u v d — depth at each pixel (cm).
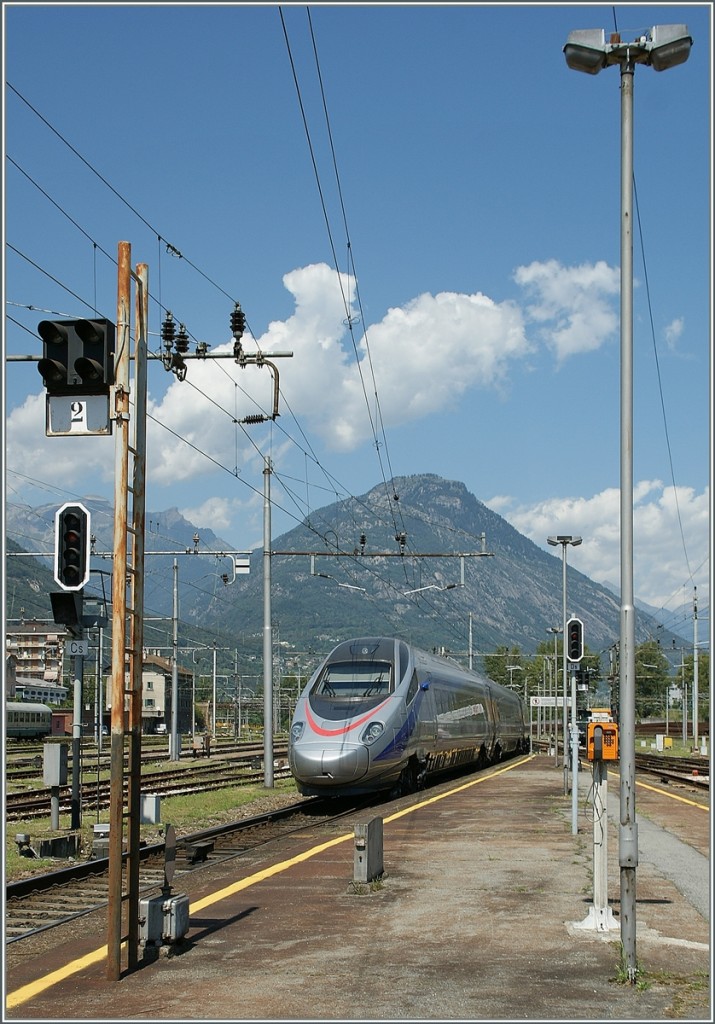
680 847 1752
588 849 1698
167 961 980
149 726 10506
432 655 3675
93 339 962
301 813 2672
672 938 1059
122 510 931
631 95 1016
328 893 1321
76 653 2158
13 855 1802
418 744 2969
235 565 3831
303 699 2814
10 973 964
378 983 896
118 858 927
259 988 884
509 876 1434
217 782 3547
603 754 1131
